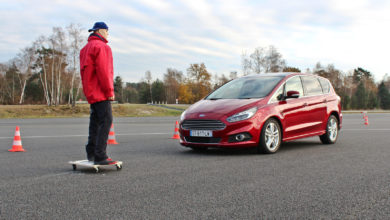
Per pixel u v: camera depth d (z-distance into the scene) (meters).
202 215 2.98
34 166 5.50
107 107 5.01
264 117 6.72
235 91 7.70
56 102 60.59
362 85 98.25
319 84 8.70
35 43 50.69
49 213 3.05
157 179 4.43
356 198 3.53
